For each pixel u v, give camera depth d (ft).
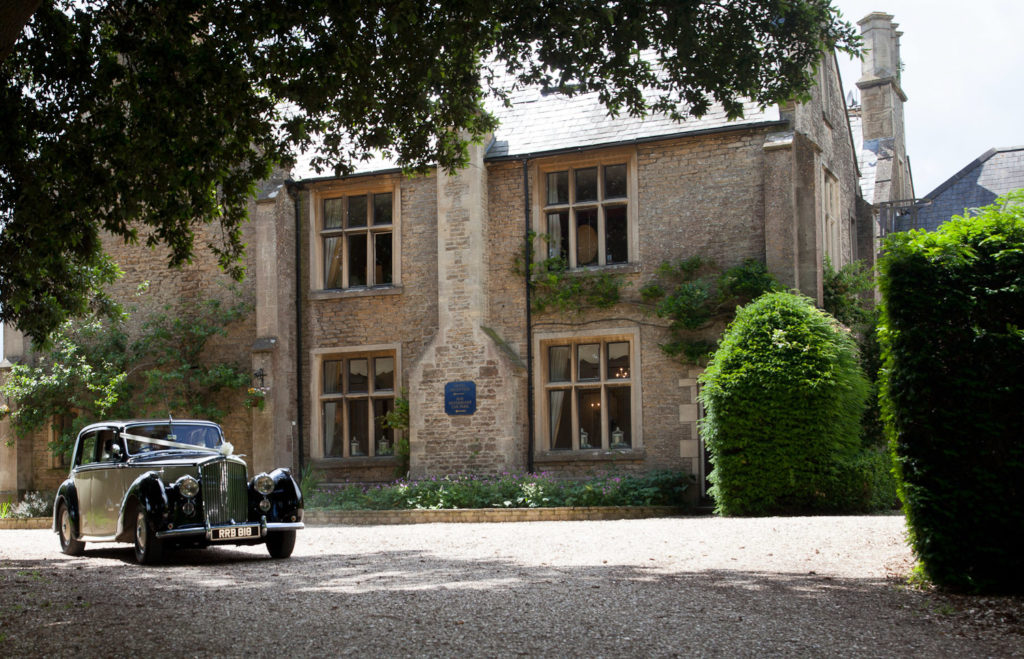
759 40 33.12
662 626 19.43
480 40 30.96
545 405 57.82
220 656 17.46
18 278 35.32
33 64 30.22
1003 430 23.41
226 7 27.58
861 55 33.30
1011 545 23.26
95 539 37.63
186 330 63.67
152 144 29.09
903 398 24.56
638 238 56.70
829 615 20.62
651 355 55.52
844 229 69.21
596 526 42.78
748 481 45.80
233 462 34.91
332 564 31.48
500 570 28.09
